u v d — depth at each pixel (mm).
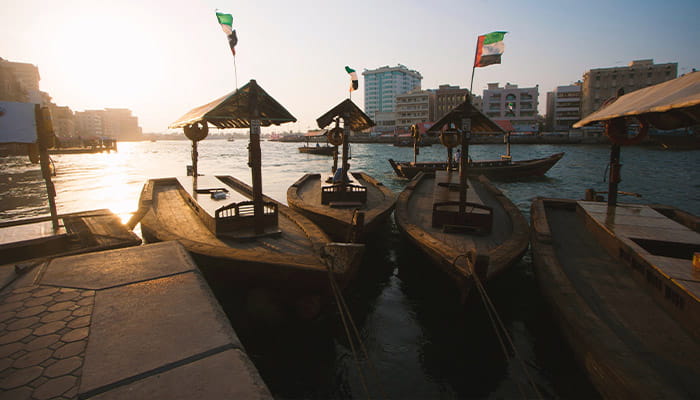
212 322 3189
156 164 46594
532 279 8289
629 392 3330
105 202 18812
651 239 5961
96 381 2434
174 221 8906
